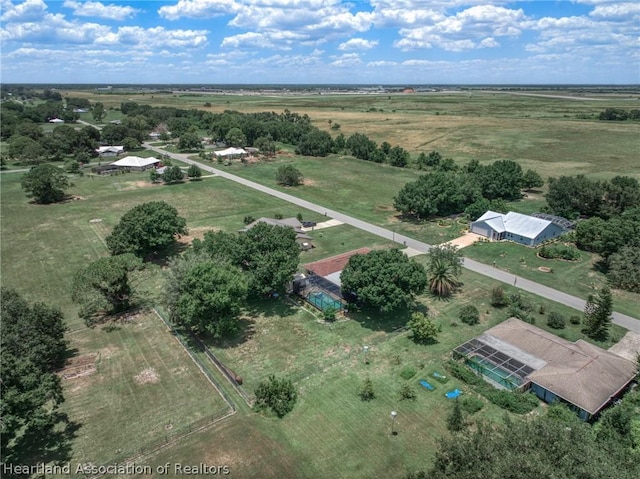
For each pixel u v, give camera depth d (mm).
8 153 150500
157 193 110812
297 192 113062
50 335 44406
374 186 119062
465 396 40375
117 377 43344
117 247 67000
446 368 44500
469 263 70375
